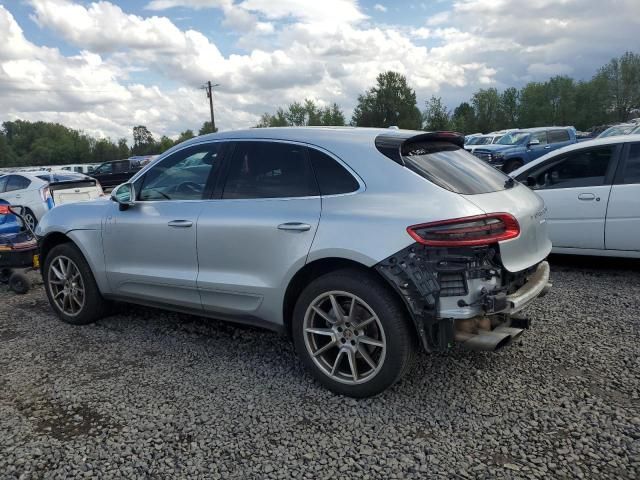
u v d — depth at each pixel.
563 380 3.57
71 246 4.96
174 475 2.70
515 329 3.37
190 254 4.09
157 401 3.47
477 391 3.46
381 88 78.69
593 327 4.50
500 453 2.80
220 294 3.96
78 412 3.36
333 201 3.46
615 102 80.12
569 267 6.65
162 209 4.30
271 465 2.76
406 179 3.31
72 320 5.03
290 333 3.78
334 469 2.71
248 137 4.02
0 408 3.43
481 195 3.31
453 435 2.98
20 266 6.33
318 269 3.58
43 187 12.19
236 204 3.88
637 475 2.58
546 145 20.89
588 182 6.32
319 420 3.18
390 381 3.26
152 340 4.58
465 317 3.02
